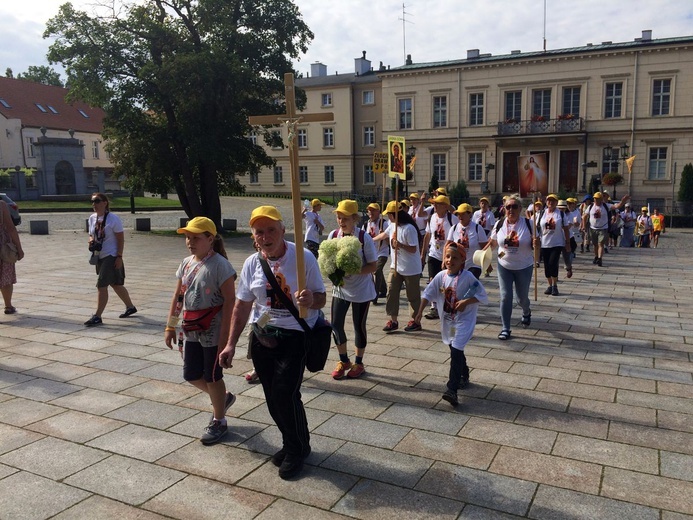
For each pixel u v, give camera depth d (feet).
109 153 91.20
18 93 179.73
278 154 182.80
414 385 18.80
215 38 86.02
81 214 114.32
